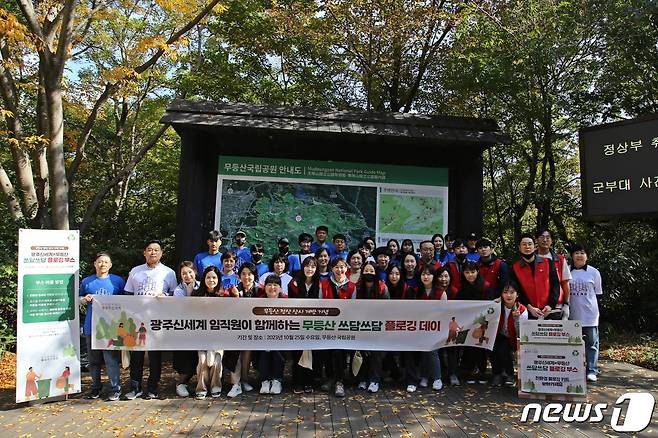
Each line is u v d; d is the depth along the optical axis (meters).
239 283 5.96
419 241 8.60
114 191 16.09
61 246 5.45
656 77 10.15
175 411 5.07
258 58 13.92
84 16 9.23
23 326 5.16
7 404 5.39
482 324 5.91
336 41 12.03
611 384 6.17
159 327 5.54
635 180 6.63
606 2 9.74
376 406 5.25
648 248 10.39
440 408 5.17
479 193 8.69
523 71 10.14
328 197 8.55
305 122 8.11
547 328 5.53
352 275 6.14
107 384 6.25
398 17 10.83
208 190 8.44
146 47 8.95
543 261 6.00
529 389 5.49
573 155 12.79
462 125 8.43
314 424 4.68
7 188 9.39
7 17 7.55
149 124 17.98
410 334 5.85
